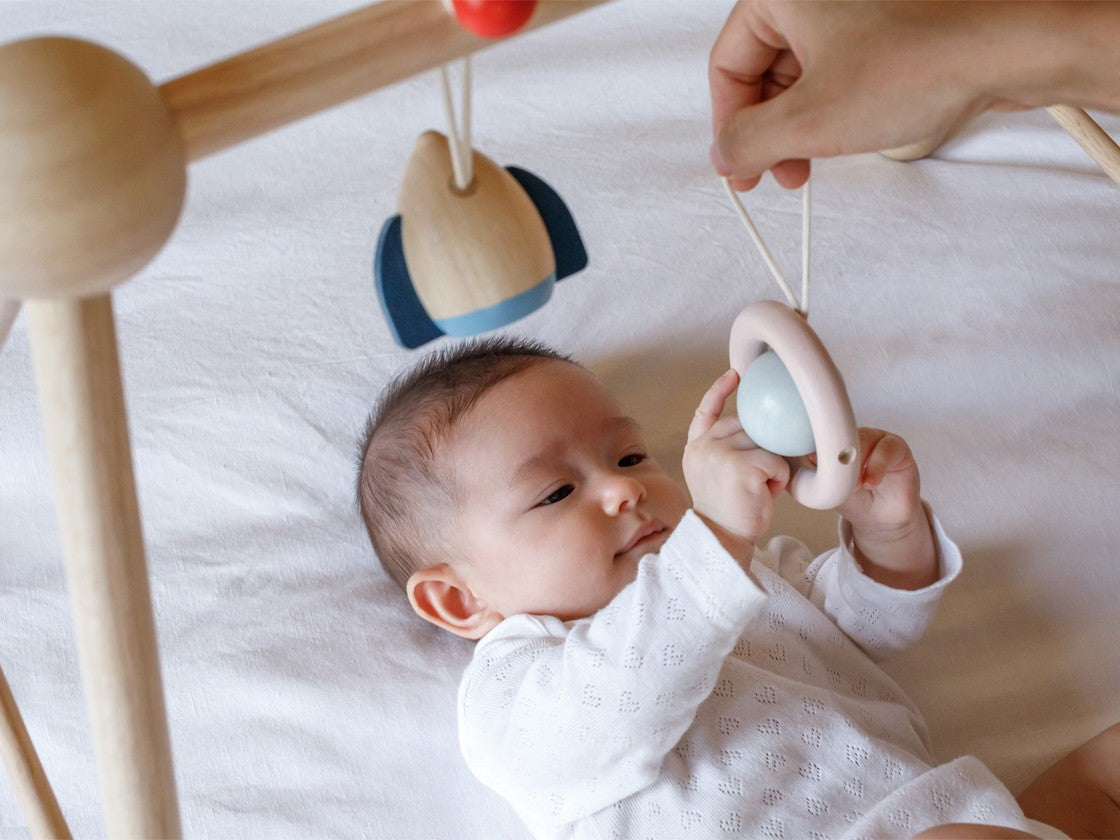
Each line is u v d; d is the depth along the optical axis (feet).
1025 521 3.92
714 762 3.12
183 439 4.01
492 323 1.94
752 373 2.54
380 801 3.50
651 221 4.52
